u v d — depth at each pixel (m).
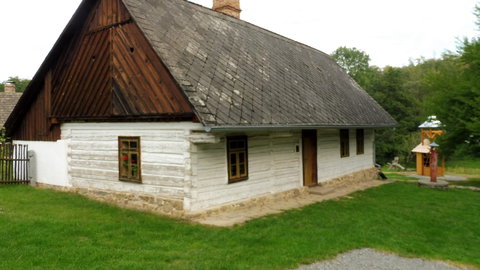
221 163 9.38
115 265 5.53
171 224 8.05
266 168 10.98
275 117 10.02
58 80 12.14
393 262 6.48
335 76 18.92
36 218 8.12
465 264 6.60
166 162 9.18
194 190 8.62
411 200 12.48
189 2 12.70
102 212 9.09
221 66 10.41
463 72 18.41
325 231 7.97
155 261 5.79
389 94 38.22
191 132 8.66
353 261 6.39
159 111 9.00
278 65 13.93
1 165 13.17
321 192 12.81
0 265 5.41
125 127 10.14
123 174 10.28
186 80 8.52
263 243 6.95
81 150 11.52
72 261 5.66
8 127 14.23
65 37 11.40
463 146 19.05
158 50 8.75
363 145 17.98
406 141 37.00
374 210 10.54
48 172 12.71
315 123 11.44
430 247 7.48
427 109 19.62
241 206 9.88
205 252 6.31
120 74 10.03
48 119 12.56
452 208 11.33
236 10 16.47
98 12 10.70
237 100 9.41
